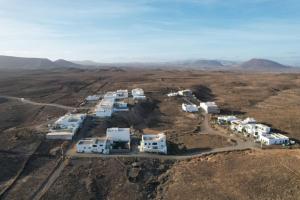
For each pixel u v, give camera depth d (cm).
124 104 15038
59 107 15462
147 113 15512
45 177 8194
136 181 8150
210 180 7888
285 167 8106
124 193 7706
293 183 7306
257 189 7269
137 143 10469
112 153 9606
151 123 13625
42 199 7312
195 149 9994
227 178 7881
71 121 11831
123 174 8400
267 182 7475
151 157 9294
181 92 19462
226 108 16300
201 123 13388
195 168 8569
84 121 12556
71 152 9600
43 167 8706
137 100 16850
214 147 10138
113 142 10381
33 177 8200
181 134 11681
